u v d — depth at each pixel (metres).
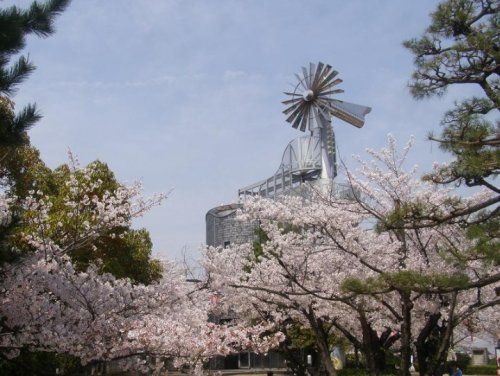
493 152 7.70
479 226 7.94
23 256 7.44
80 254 13.76
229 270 12.40
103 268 14.16
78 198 11.27
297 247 11.72
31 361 9.92
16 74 7.21
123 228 15.04
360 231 11.63
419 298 11.53
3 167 13.29
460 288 7.74
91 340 8.08
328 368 11.80
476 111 8.70
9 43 7.11
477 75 8.84
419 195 11.19
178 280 10.47
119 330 8.31
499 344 18.39
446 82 8.98
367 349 11.47
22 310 7.68
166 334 9.11
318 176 35.72
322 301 11.94
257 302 12.77
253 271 12.28
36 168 14.58
